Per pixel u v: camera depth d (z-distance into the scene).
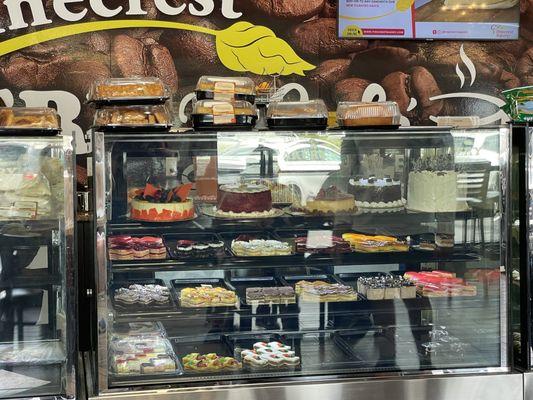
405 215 3.09
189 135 2.87
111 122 2.77
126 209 2.84
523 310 3.05
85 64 3.61
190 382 2.84
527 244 3.00
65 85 3.60
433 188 3.08
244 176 2.96
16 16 3.54
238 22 3.75
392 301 3.11
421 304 3.12
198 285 2.97
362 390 2.93
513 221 3.03
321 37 3.83
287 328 3.05
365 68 3.89
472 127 2.99
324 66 3.85
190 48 3.71
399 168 3.06
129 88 2.80
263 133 2.94
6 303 2.76
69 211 2.70
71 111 3.61
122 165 2.82
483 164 3.01
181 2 3.69
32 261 2.76
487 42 4.00
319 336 3.07
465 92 3.99
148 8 3.65
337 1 3.82
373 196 3.06
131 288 2.90
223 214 2.95
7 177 2.71
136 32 3.65
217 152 2.91
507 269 3.01
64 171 2.70
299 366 2.96
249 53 3.77
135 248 2.87
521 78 4.02
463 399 3.01
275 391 2.86
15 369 2.75
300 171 2.99
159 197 2.88
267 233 3.00
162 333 2.93
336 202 3.04
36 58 3.56
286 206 3.00
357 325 3.09
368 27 3.85
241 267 3.00
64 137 2.69
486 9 3.94
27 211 2.73
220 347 2.98
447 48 3.97
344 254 3.07
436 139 3.03
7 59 3.54
